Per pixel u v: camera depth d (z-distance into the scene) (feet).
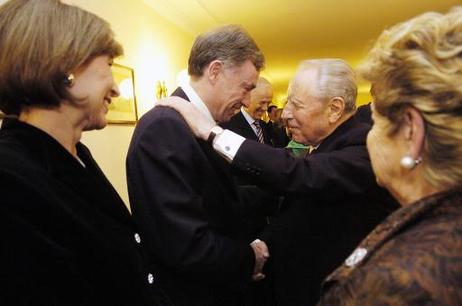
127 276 2.37
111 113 7.97
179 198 3.13
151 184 3.17
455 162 1.49
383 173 1.81
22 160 2.02
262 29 14.67
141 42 9.75
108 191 2.56
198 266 3.16
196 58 3.73
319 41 17.34
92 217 2.26
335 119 3.91
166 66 11.50
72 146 2.43
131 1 9.20
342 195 3.59
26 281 1.83
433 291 1.33
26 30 2.02
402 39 1.61
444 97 1.46
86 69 2.27
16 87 2.08
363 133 3.74
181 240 3.10
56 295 1.94
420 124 1.55
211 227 3.56
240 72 3.69
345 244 3.83
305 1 11.51
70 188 2.27
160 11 11.04
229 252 3.38
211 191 3.51
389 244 1.53
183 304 3.49
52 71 2.07
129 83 8.84
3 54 2.04
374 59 1.73
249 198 5.36
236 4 11.53
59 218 2.03
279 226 4.32
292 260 4.13
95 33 2.24
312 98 3.87
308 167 3.51
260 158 3.48
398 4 12.15
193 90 3.82
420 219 1.57
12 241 1.82
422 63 1.50
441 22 1.56
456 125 1.45
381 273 1.42
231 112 3.98
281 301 4.23
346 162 3.48
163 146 3.21
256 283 4.90
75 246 2.09
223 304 3.71
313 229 3.99
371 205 3.76
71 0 6.53
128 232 2.58
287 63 23.32
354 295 1.46
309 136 4.11
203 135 3.59
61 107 2.26
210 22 13.20
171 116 3.36
